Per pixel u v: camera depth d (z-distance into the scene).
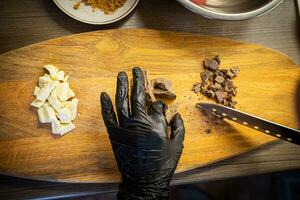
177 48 0.55
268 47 0.58
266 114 0.56
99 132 0.50
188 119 0.53
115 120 0.48
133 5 0.54
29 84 0.50
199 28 0.57
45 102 0.49
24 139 0.48
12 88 0.49
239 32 0.58
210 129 0.53
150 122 0.47
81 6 0.53
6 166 0.47
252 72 0.56
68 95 0.50
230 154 0.53
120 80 0.48
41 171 0.48
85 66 0.52
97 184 0.50
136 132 0.47
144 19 0.55
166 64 0.54
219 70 0.55
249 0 0.56
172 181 0.52
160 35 0.55
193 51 0.55
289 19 0.60
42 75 0.51
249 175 0.54
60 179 0.48
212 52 0.56
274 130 0.51
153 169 0.47
